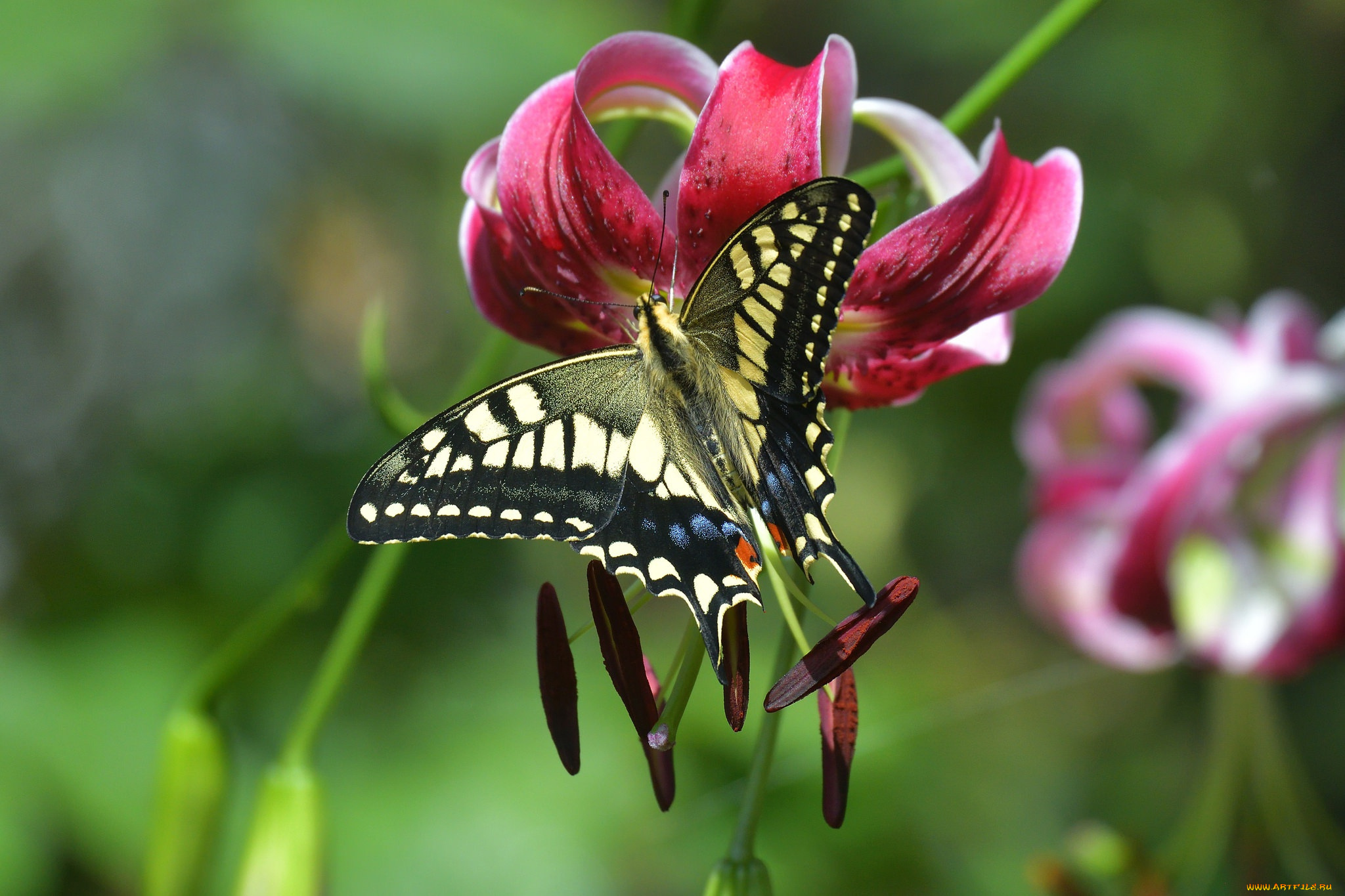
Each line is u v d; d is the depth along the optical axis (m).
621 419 0.79
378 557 0.84
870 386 0.78
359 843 1.02
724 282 0.77
